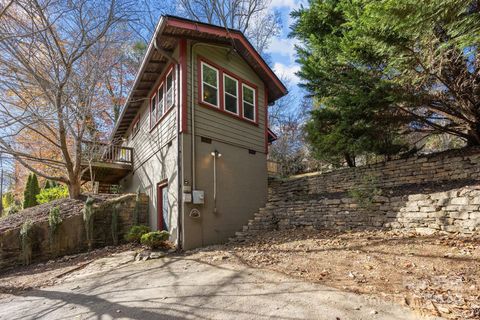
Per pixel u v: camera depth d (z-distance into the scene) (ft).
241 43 28.96
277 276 14.33
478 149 23.81
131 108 39.40
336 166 41.06
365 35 18.25
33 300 15.15
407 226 19.43
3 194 73.56
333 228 23.30
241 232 27.09
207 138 26.55
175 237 24.54
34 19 27.61
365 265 14.46
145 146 35.60
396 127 26.76
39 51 29.58
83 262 22.57
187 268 17.79
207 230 25.20
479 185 17.69
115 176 48.34
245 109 31.40
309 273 14.29
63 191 44.09
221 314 10.77
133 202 30.55
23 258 23.93
